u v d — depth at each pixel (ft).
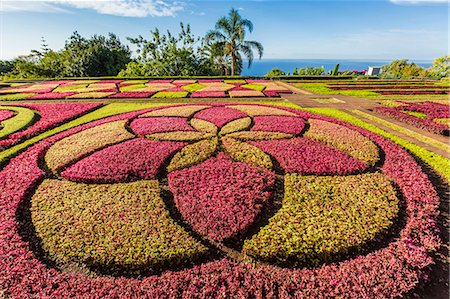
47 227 13.14
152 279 10.14
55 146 24.52
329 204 14.92
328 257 11.64
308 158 20.97
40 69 122.31
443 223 14.49
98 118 36.11
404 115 35.29
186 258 11.46
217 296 9.47
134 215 13.91
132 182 17.72
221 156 21.74
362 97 54.29
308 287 9.75
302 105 45.68
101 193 16.19
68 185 17.25
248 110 37.86
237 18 90.63
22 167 20.20
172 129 29.12
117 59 136.05
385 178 18.04
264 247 11.75
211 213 13.98
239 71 108.68
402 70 125.90
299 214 13.98
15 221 13.71
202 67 118.42
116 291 9.61
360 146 23.66
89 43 135.64
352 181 17.57
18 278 10.24
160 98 52.60
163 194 17.03
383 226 13.01
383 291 9.56
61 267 11.35
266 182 17.42
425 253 11.33
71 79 94.27
